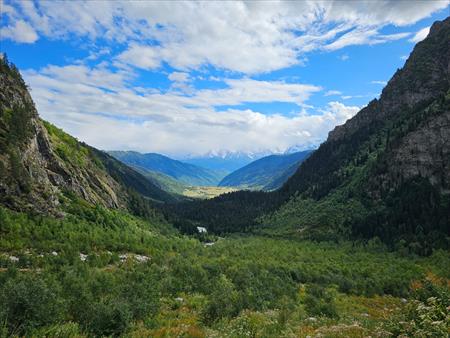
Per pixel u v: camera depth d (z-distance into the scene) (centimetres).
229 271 6862
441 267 8869
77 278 4159
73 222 9238
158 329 2484
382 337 1894
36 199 9012
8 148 9269
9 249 6669
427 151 14088
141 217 15375
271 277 6894
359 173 17275
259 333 2361
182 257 8744
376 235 12169
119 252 8444
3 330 1800
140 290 3653
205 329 2591
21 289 2109
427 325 1659
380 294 7269
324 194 18100
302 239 13912
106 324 2358
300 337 2300
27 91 12112
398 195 13688
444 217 11312
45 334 1978
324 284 7581
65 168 11969
